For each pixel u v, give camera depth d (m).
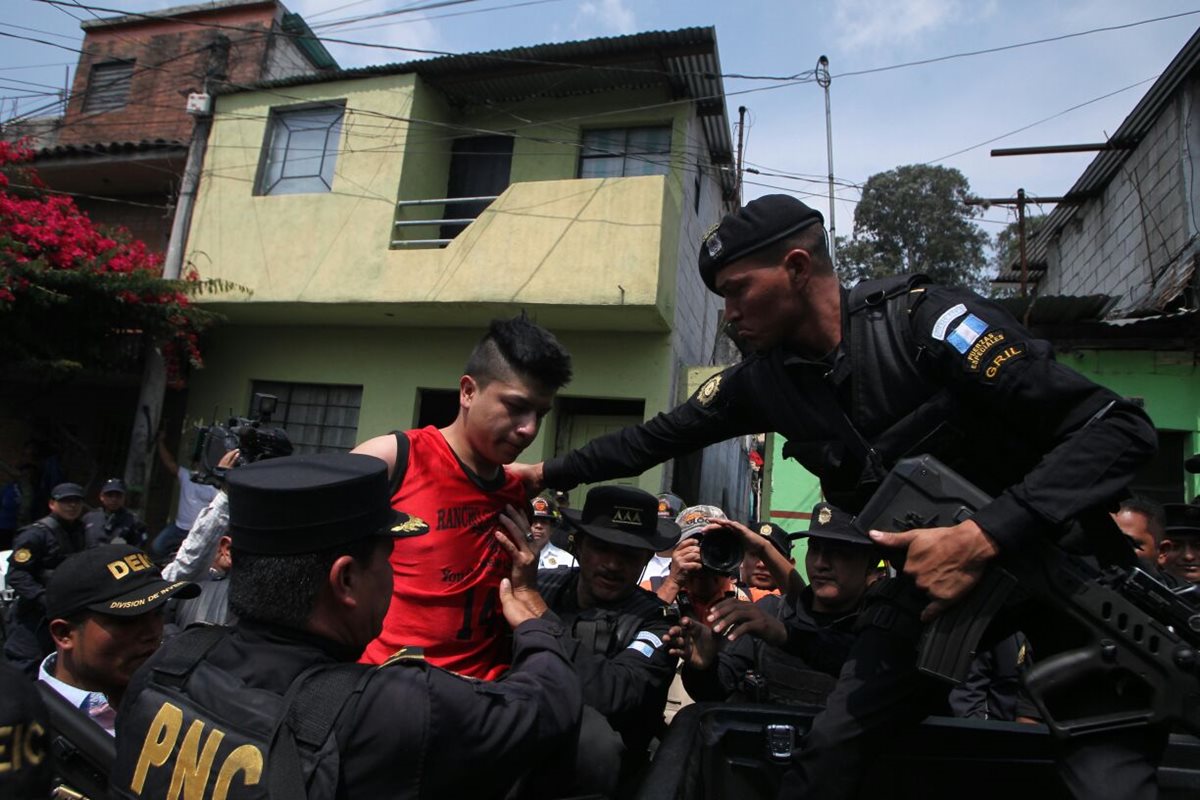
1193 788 1.79
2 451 10.28
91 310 8.10
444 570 1.79
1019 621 1.62
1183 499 7.46
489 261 8.27
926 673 1.50
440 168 9.77
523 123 9.83
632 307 7.83
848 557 2.53
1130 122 8.93
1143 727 1.42
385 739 1.18
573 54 8.85
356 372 9.27
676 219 8.63
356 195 8.92
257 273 8.99
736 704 1.96
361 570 1.35
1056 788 1.83
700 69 8.97
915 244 23.50
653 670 2.18
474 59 8.98
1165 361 7.54
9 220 7.99
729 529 2.43
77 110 13.16
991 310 1.54
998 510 1.39
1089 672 1.43
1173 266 8.16
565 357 1.87
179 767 1.20
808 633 2.56
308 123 9.53
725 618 2.35
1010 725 1.87
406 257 8.55
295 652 1.29
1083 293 10.83
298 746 1.16
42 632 4.84
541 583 2.75
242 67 12.26
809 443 1.78
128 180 10.82
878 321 1.64
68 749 1.81
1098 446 1.38
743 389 1.98
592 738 1.75
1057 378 1.42
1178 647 1.37
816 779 1.59
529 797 1.58
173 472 9.40
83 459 10.20
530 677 1.47
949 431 1.57
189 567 3.45
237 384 9.59
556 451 8.71
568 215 8.18
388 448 1.82
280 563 1.29
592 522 2.46
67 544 5.31
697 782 1.61
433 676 1.28
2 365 8.45
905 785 1.82
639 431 2.19
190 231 9.40
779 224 1.65
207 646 1.36
